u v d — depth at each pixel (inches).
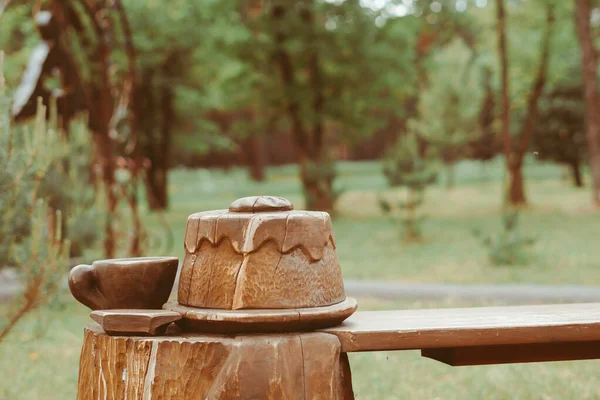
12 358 208.8
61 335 236.5
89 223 314.3
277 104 892.0
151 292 97.0
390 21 877.2
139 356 88.0
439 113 1237.7
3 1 272.1
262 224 89.6
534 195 1164.5
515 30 900.6
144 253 349.1
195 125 1098.7
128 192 338.0
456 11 1076.5
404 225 619.8
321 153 890.7
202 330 92.9
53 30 347.3
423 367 197.6
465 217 850.1
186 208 1092.5
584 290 326.3
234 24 869.8
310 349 88.4
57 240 172.7
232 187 1553.9
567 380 178.2
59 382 183.5
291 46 820.6
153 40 887.7
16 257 172.7
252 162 1704.0
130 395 88.2
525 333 92.2
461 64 1200.2
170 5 881.5
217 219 91.7
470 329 91.7
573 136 1163.3
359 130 910.4
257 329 89.5
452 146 1304.1
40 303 182.7
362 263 462.9
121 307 96.3
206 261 92.8
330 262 94.5
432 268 431.8
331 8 852.6
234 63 879.1
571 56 1055.0
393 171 611.2
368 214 919.0
